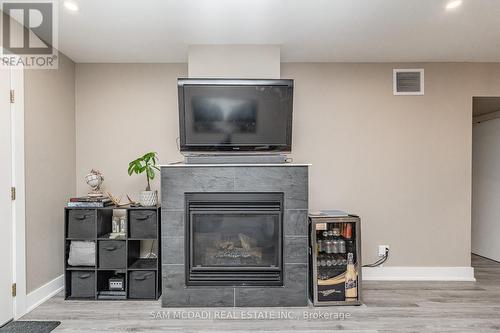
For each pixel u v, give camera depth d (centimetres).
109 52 298
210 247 267
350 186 323
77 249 269
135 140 323
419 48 293
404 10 224
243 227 268
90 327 220
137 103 323
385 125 325
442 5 218
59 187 290
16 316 231
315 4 216
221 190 258
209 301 255
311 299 262
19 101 237
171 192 258
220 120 266
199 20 238
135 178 322
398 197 324
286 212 258
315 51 298
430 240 323
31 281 249
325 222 258
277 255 260
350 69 325
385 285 304
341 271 264
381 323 227
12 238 229
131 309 250
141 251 315
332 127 324
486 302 265
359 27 250
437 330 217
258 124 267
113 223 288
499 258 393
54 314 240
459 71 326
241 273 258
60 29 251
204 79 260
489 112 408
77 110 321
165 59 317
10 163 228
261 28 251
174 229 257
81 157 321
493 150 404
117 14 228
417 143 325
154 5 216
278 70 281
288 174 259
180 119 265
